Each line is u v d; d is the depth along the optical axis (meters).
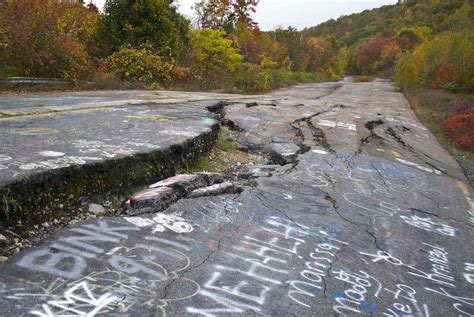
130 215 4.21
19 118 7.12
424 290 3.59
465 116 14.19
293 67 49.00
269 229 4.34
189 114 9.50
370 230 4.77
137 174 5.06
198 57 22.89
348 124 12.30
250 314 2.85
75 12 17.52
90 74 15.30
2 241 3.37
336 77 53.56
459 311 3.35
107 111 8.88
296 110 14.22
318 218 4.88
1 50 12.87
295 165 7.32
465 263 4.30
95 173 4.54
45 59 13.70
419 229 5.10
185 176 5.30
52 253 3.26
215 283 3.16
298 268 3.60
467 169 9.48
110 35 18.78
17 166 4.17
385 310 3.17
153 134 6.70
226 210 4.64
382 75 62.66
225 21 35.41
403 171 8.09
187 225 4.11
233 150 8.28
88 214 4.22
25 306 2.60
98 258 3.26
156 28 19.48
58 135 5.97
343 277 3.57
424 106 19.53
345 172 7.27
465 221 5.71
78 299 2.74
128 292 2.89
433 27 69.00
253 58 35.69
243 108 12.95
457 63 24.73
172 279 3.13
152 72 18.14
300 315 2.93
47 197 3.98
